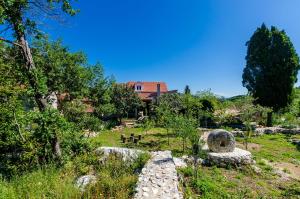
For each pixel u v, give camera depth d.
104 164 11.20
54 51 16.88
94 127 19.28
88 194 7.50
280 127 29.12
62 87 16.69
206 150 14.91
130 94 37.91
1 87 10.25
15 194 7.02
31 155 10.31
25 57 10.72
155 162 11.25
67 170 9.86
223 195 9.12
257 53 35.50
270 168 13.46
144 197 7.54
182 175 10.62
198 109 28.48
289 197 9.69
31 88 10.47
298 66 34.81
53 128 10.56
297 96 42.28
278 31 34.84
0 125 10.22
